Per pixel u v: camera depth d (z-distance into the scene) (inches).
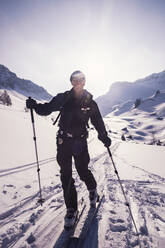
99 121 103.9
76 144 96.0
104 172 247.6
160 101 7519.7
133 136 3964.1
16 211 113.5
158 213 116.9
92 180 108.0
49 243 80.7
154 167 333.4
